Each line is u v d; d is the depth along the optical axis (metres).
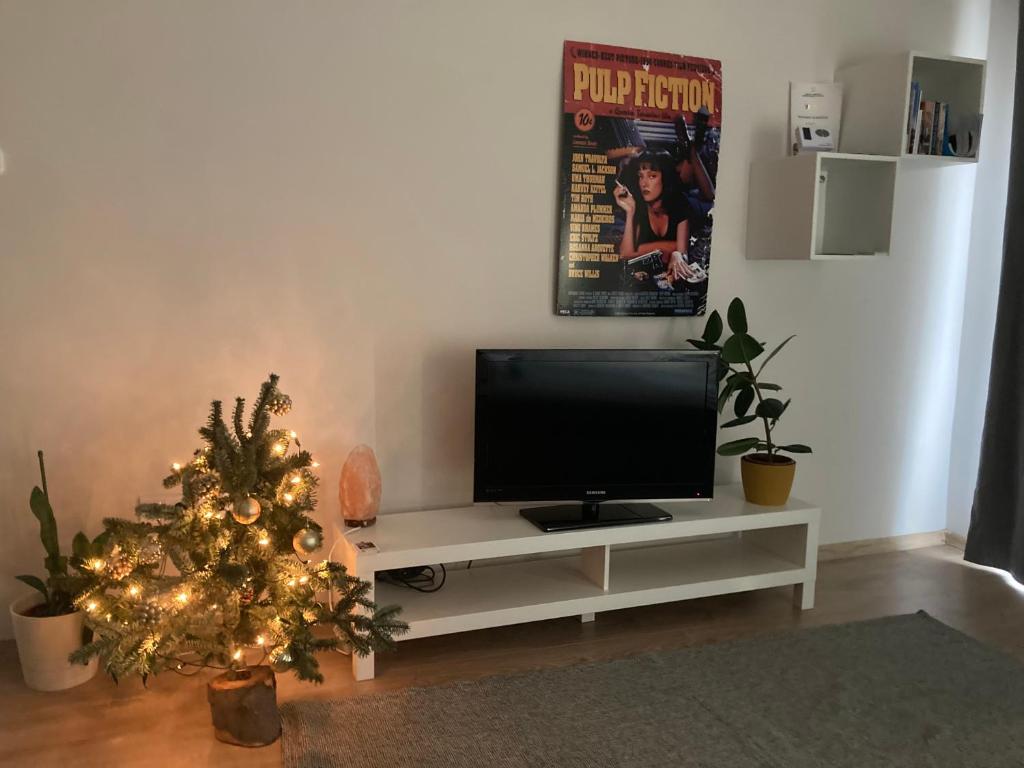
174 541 2.17
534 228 2.99
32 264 2.47
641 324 3.20
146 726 2.22
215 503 2.15
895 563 3.59
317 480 2.43
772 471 3.02
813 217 3.02
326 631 2.79
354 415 2.85
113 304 2.55
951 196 3.63
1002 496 3.44
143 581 2.16
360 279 2.79
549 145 2.97
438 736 2.20
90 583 2.30
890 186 3.15
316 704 2.33
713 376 2.90
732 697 2.43
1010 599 3.21
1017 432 3.35
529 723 2.27
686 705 2.38
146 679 2.38
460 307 2.93
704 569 3.03
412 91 2.76
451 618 2.57
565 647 2.73
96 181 2.49
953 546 3.80
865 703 2.41
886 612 3.06
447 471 2.99
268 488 2.25
